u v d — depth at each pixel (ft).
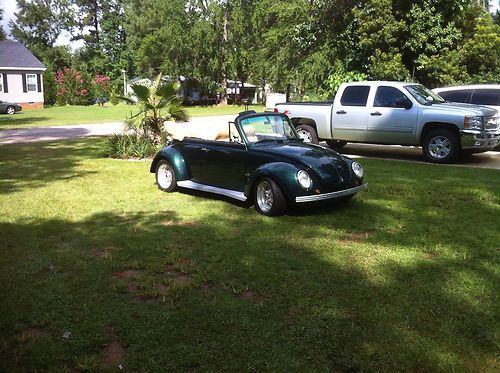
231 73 145.48
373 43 54.60
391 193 24.63
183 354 10.46
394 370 9.81
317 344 10.73
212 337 11.11
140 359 10.30
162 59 148.05
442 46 54.13
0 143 52.75
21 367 10.16
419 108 34.99
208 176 23.89
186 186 24.64
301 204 20.03
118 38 198.39
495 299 12.69
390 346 10.59
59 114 106.93
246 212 21.59
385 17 53.16
